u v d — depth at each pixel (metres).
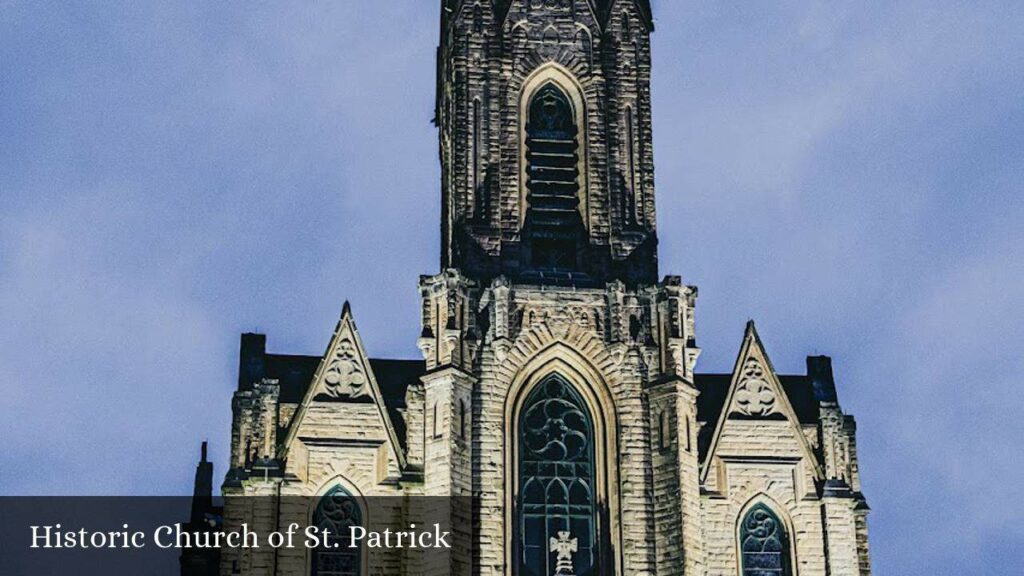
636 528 65.75
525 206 71.75
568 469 66.81
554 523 66.00
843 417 70.81
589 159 72.44
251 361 69.19
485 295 68.69
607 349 68.31
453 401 65.81
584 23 74.62
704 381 73.12
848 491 68.12
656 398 67.44
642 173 72.62
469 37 73.69
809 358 73.38
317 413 66.56
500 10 74.31
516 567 64.88
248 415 67.00
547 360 68.12
